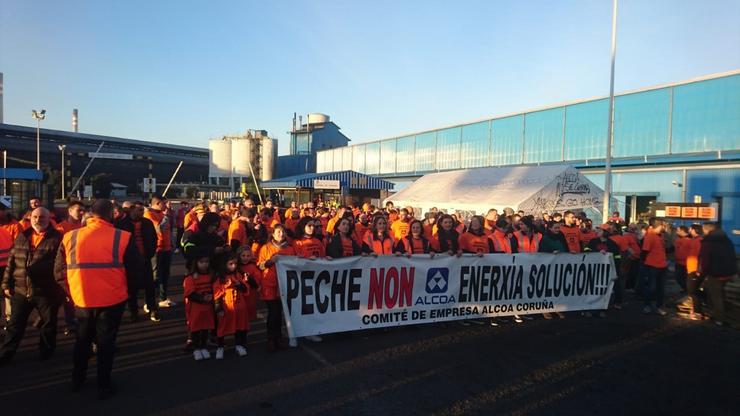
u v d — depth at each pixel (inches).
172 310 316.2
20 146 2370.8
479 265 297.1
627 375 215.5
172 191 2598.4
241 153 2333.9
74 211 289.9
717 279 316.8
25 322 216.7
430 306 283.7
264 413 168.1
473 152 1331.2
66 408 169.2
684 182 839.7
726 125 781.9
